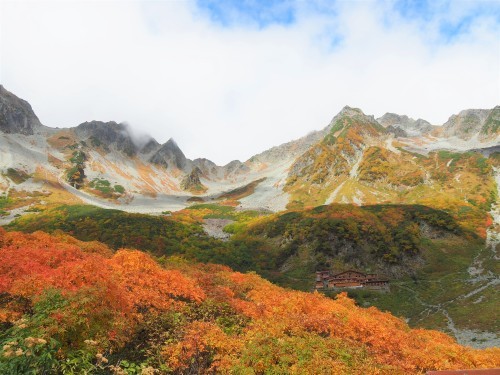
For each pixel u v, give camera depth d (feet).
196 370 61.77
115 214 416.26
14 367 37.40
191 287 93.20
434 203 488.02
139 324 66.90
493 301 214.90
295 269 325.21
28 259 82.69
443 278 285.84
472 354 81.97
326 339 70.03
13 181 634.02
